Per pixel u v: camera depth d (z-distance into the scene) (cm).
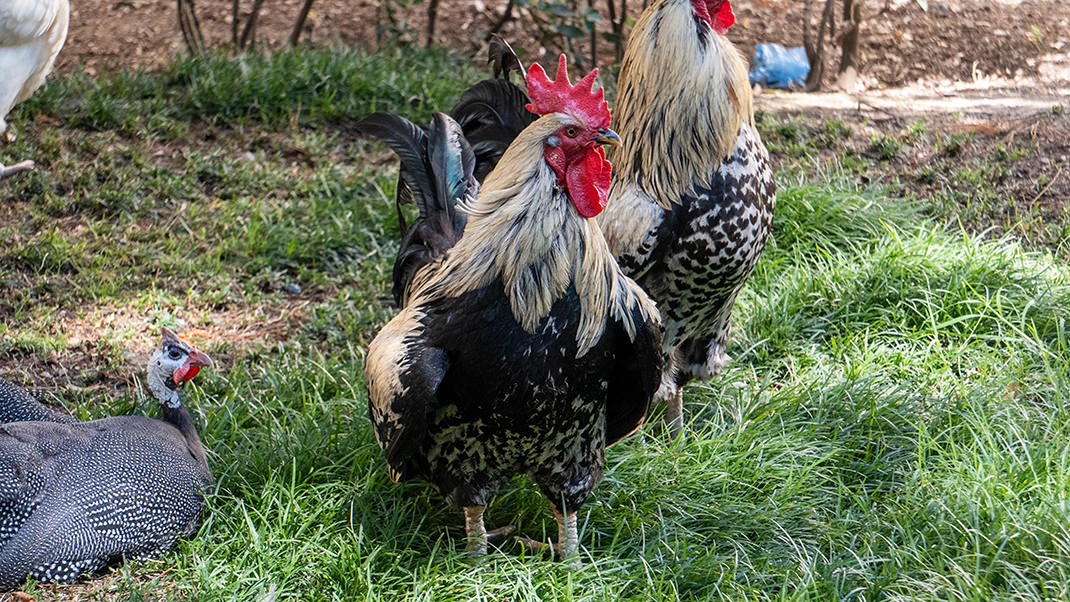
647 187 240
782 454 252
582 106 217
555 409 224
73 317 283
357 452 250
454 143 248
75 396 264
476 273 220
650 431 259
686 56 237
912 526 238
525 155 219
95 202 308
